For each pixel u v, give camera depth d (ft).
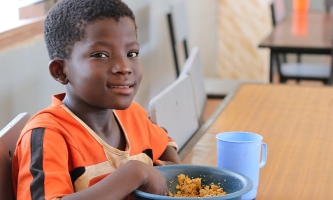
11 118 5.61
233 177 3.32
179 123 5.42
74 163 3.31
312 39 10.62
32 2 6.49
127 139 3.76
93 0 3.29
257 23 15.61
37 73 6.16
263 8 15.42
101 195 2.86
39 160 3.04
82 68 3.25
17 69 5.71
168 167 3.45
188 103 5.80
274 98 6.39
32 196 2.91
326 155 4.60
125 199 3.28
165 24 11.54
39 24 6.19
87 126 3.47
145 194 2.89
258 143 3.56
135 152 3.79
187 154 4.56
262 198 3.72
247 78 16.14
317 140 4.98
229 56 16.14
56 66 3.45
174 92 5.37
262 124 5.42
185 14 10.55
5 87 5.47
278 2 13.93
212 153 4.60
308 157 4.54
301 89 6.81
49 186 2.93
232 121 5.49
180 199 2.78
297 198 3.74
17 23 5.94
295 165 4.35
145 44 10.28
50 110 3.42
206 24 15.01
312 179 4.08
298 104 6.16
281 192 3.84
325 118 5.66
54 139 3.19
